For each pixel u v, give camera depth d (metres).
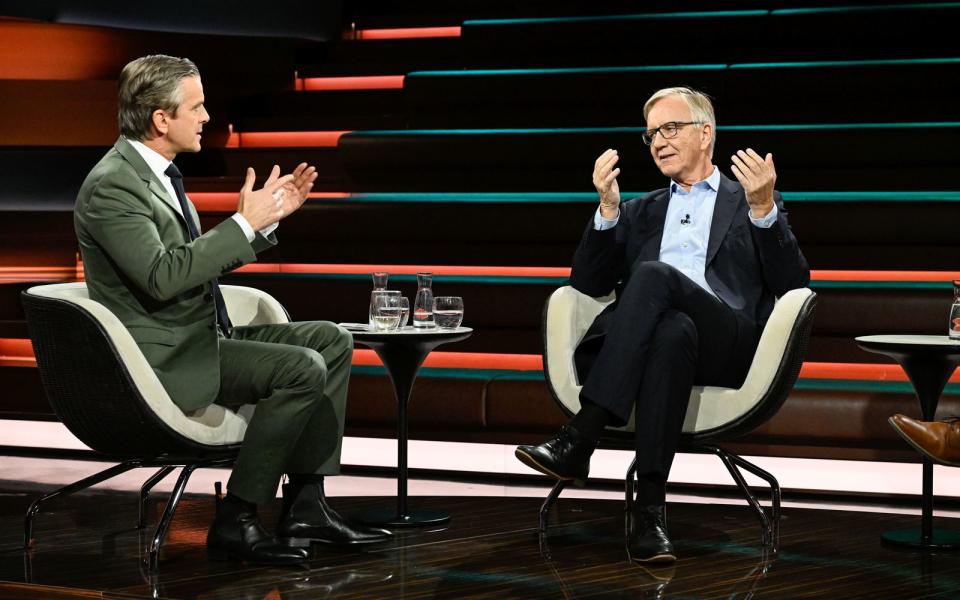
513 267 11.95
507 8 16.28
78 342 6.36
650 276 6.99
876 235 11.01
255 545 6.71
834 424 9.52
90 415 6.49
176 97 6.80
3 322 11.88
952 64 12.60
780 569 6.71
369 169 12.97
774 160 11.97
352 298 11.28
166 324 6.69
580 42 14.59
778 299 7.65
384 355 7.72
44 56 13.32
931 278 11.17
